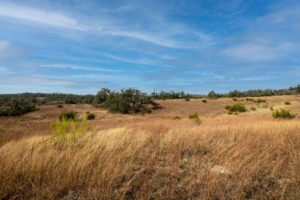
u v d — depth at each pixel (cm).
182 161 534
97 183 396
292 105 4347
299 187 384
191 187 394
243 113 3553
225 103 6238
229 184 397
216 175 428
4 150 570
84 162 457
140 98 6178
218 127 1022
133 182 412
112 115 4897
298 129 903
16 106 5469
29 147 616
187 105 6356
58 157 491
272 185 404
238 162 492
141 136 796
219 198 362
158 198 361
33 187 386
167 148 655
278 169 457
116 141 679
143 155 579
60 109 6253
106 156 518
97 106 7081
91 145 627
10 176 408
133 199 362
